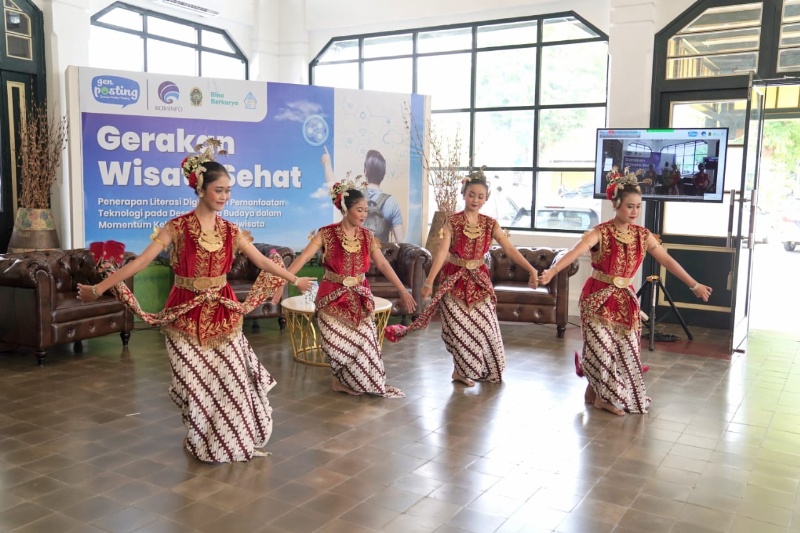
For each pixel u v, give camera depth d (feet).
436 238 25.40
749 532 9.48
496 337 16.11
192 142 23.20
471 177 15.56
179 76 22.84
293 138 24.48
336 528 9.42
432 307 15.60
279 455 12.00
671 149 21.43
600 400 14.66
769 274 35.60
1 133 22.03
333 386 15.80
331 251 14.73
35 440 12.59
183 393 11.40
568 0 25.63
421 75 29.09
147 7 26.48
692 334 22.50
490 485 10.87
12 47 22.02
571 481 11.06
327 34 30.86
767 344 21.20
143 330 21.93
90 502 10.12
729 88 22.72
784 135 29.96
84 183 22.04
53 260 19.52
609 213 25.11
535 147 27.02
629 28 23.76
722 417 14.29
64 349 19.42
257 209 24.30
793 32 21.70
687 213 23.75
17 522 9.47
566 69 26.25
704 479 11.21
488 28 27.58
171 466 11.46
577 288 25.91
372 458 11.90
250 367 12.01
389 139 25.75
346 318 14.83
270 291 12.02
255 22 30.40
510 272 23.50
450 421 13.80
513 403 14.99
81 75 21.70
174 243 11.28
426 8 28.07
